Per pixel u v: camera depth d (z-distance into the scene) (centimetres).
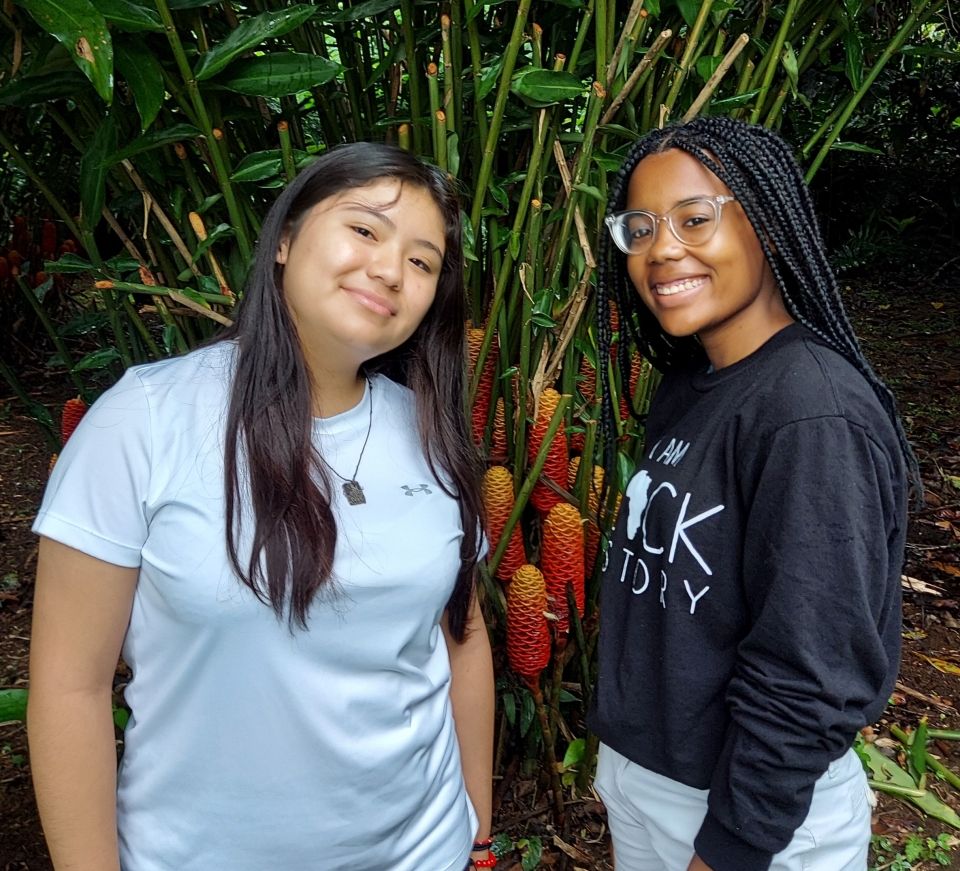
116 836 78
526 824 156
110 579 73
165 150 119
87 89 108
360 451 81
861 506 71
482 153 122
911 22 131
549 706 151
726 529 79
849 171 625
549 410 131
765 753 73
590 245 126
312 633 74
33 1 81
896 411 83
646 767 89
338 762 77
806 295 81
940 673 221
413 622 80
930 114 600
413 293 78
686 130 84
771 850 75
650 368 139
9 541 267
